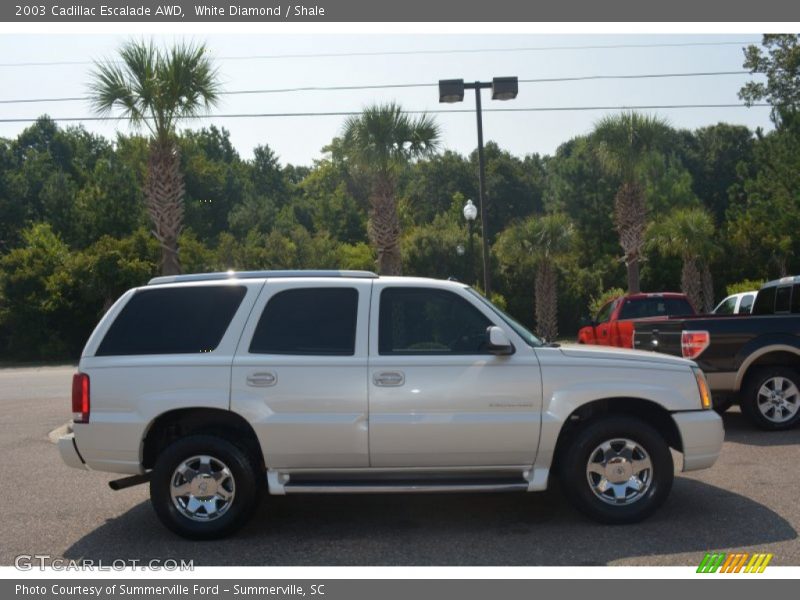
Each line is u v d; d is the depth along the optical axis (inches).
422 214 2268.7
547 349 239.5
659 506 234.7
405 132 711.1
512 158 2485.2
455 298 243.1
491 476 236.7
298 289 242.7
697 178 2075.5
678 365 240.4
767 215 1476.4
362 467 232.4
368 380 231.1
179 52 517.3
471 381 231.6
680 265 1541.6
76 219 1770.4
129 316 241.3
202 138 2667.3
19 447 394.0
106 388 232.7
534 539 226.2
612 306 616.7
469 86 645.3
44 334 1376.7
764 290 456.1
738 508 249.6
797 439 353.4
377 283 244.2
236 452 230.7
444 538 230.2
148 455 239.6
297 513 261.9
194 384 231.0
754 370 376.2
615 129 888.9
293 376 231.1
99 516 261.9
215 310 240.8
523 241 1112.2
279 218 1972.2
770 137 1518.2
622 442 236.4
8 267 1412.4
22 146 2412.6
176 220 550.9
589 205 1727.4
